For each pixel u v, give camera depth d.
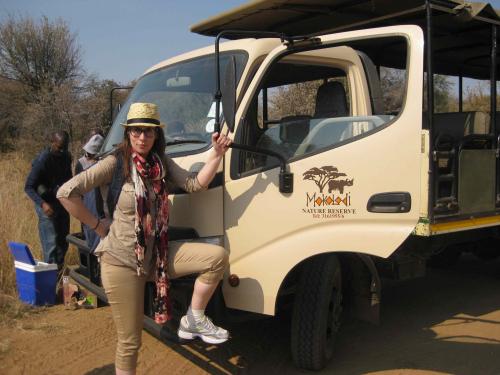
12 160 16.45
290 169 3.98
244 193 4.05
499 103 8.48
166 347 5.01
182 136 4.46
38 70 24.14
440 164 4.08
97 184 3.54
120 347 3.57
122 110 5.34
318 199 3.93
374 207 3.80
